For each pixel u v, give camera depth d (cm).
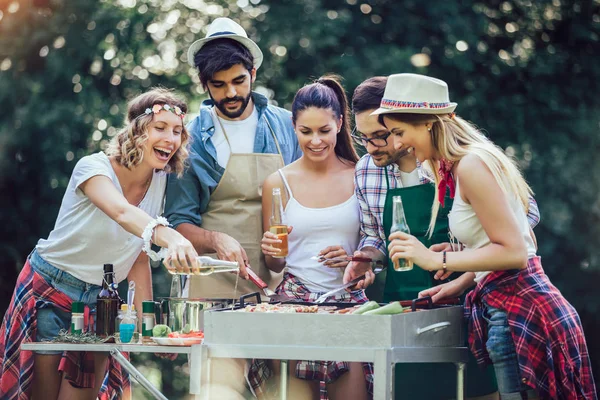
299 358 431
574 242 1195
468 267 430
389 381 418
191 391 441
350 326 425
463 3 1266
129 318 476
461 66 1214
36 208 1176
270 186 546
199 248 556
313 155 528
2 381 518
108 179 505
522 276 436
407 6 1243
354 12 1245
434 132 448
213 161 569
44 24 1200
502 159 435
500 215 424
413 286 519
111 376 496
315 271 530
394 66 1173
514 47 1283
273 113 588
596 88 1270
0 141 1140
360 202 531
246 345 439
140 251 534
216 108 581
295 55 1222
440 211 515
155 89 522
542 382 427
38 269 525
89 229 513
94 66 1234
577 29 1277
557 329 429
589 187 1203
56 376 528
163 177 533
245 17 1234
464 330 486
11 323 522
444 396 519
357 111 507
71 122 1156
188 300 497
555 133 1227
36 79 1188
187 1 1273
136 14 1239
